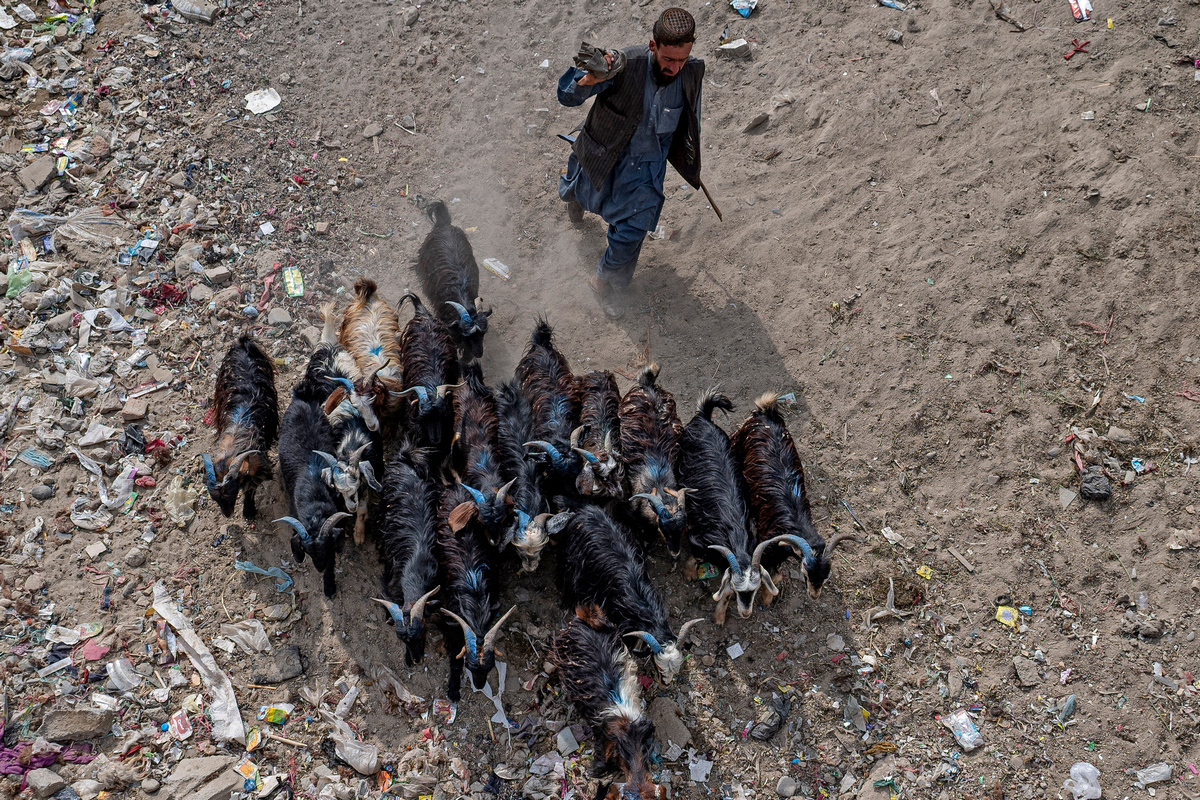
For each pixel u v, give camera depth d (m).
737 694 7.82
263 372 8.74
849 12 12.24
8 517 8.26
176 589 8.03
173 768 7.16
